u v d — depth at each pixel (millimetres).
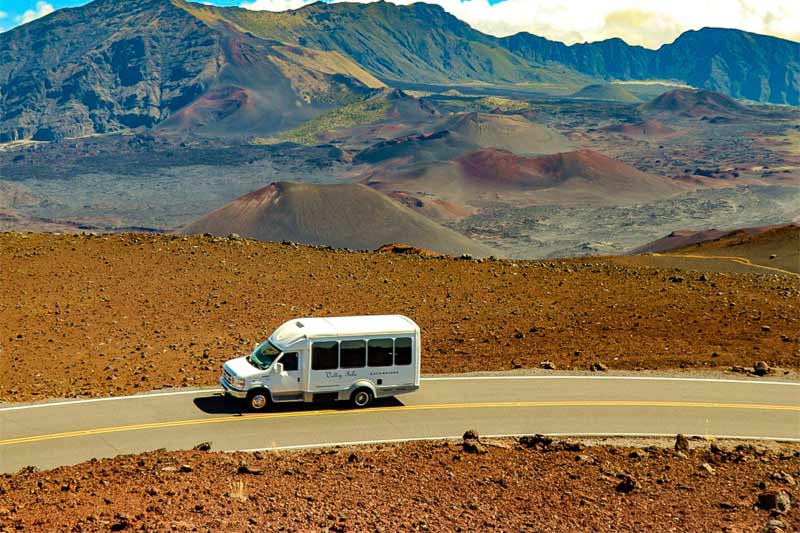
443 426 23062
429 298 38781
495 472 17531
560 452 19688
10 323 32656
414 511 14516
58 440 21500
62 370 27828
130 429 22406
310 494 15328
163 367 28375
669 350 30844
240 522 13406
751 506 15234
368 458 18781
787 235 98562
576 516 14547
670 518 14508
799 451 21062
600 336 32812
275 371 24172
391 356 25062
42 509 14203
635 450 19891
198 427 22641
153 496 14969
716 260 83000
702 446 21109
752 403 25547
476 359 30094
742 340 31844
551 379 27781
